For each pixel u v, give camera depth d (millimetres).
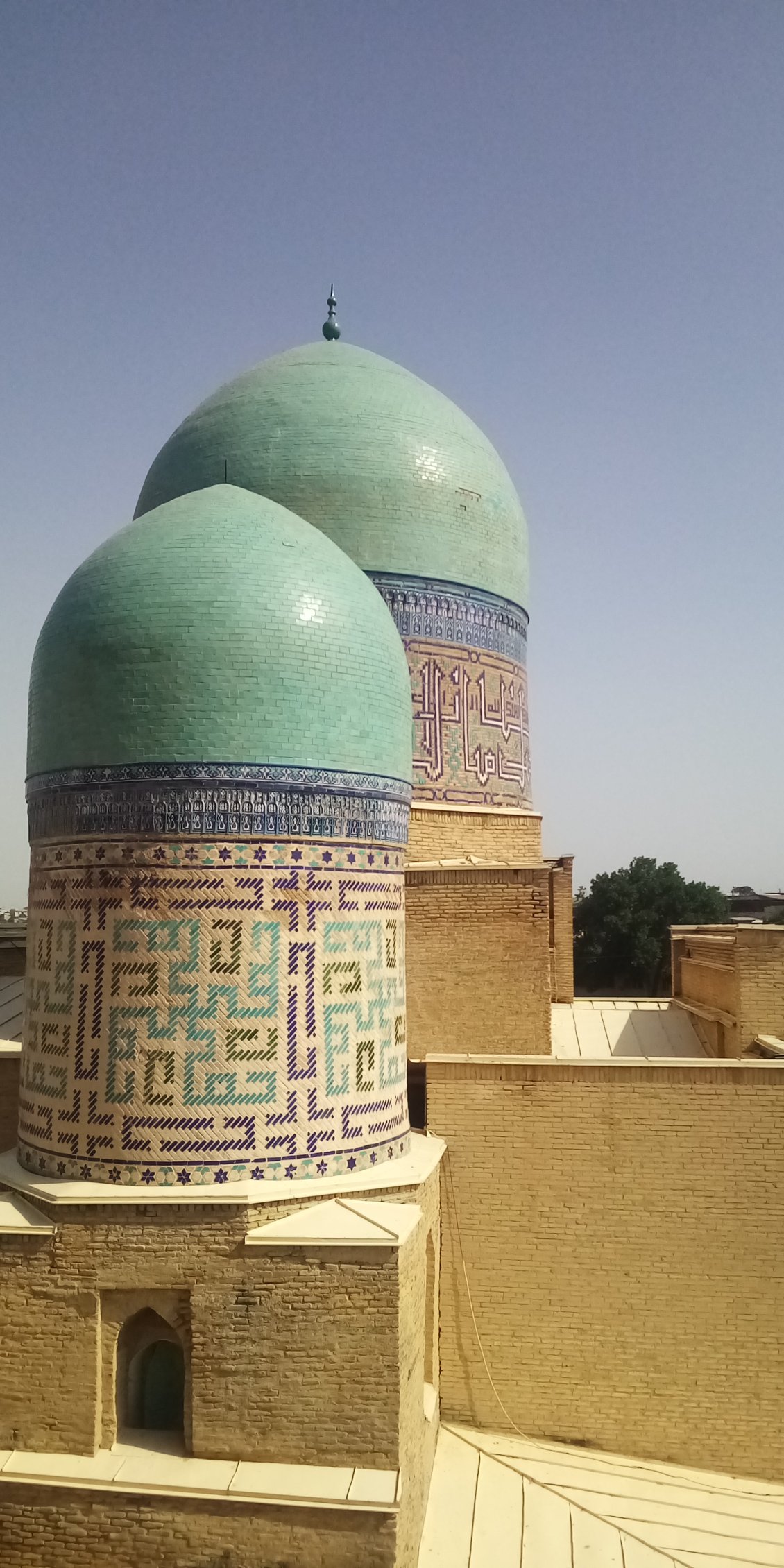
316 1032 10172
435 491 15492
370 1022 10617
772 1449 11422
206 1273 9398
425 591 15273
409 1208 9961
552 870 15992
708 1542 10148
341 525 14984
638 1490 10906
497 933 13492
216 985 9867
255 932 9984
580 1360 11641
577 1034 15234
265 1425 9273
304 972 10148
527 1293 11719
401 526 15188
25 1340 9562
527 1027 13336
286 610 10500
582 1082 11828
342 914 10469
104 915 10070
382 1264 9266
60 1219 9562
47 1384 9516
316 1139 10055
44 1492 9117
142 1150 9719
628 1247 11680
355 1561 8727
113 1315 9570
